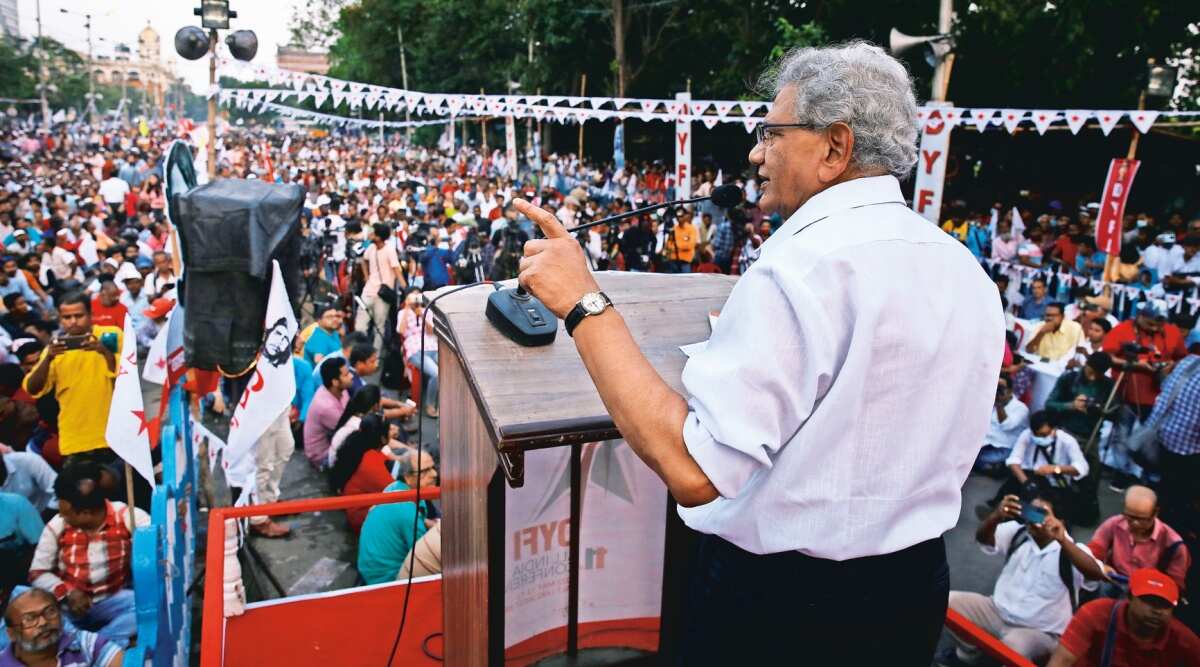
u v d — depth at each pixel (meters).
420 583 3.69
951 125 7.72
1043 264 11.77
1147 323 7.52
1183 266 10.67
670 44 22.94
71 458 5.20
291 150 42.38
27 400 6.19
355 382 7.30
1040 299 9.62
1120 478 6.91
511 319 1.56
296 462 7.13
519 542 2.31
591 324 1.17
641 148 26.56
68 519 4.19
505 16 31.17
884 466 1.12
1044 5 13.41
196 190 4.57
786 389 1.06
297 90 9.27
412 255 11.38
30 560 4.60
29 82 59.09
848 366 1.07
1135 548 4.54
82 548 4.22
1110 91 14.69
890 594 1.21
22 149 36.50
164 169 4.99
